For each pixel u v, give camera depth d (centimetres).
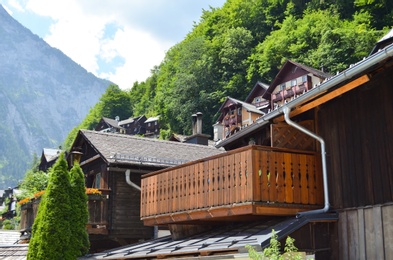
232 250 870
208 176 1067
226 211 993
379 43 1331
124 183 1783
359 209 858
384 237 803
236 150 979
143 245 1352
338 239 890
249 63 6731
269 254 675
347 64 5116
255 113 5556
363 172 860
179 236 1307
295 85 5050
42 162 6781
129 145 1944
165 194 1229
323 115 965
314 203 966
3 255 1714
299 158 973
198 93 6862
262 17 7425
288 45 6162
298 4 6988
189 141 2523
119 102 11369
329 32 5419
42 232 1345
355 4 5816
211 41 7862
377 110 846
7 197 6588
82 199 1445
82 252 1409
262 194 927
